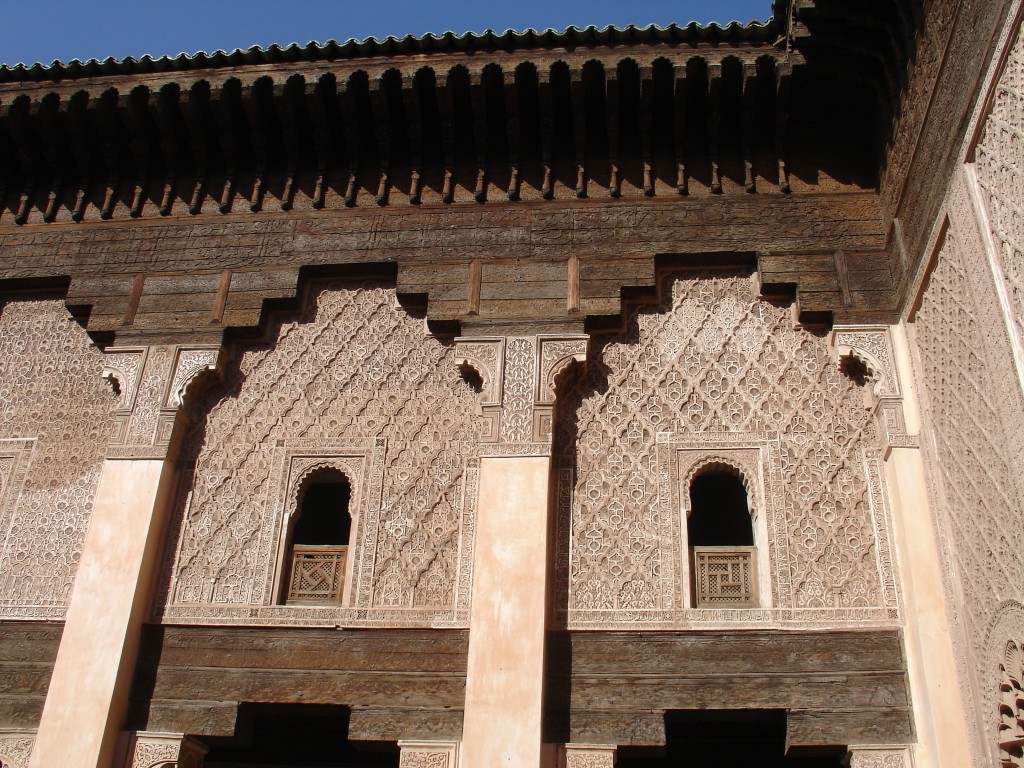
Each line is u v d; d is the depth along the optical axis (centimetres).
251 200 760
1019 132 462
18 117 773
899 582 595
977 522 528
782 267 687
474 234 725
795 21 671
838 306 669
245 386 705
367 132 766
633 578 612
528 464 627
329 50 738
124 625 608
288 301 721
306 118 760
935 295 594
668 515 628
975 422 530
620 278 693
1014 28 462
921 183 606
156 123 764
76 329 756
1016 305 472
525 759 542
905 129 638
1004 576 494
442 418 678
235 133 768
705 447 649
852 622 588
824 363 670
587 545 624
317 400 696
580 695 580
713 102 714
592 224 718
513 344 673
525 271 703
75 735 577
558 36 714
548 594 608
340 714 618
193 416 696
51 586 654
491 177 746
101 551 632
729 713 575
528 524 607
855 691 568
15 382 739
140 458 665
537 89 730
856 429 646
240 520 658
